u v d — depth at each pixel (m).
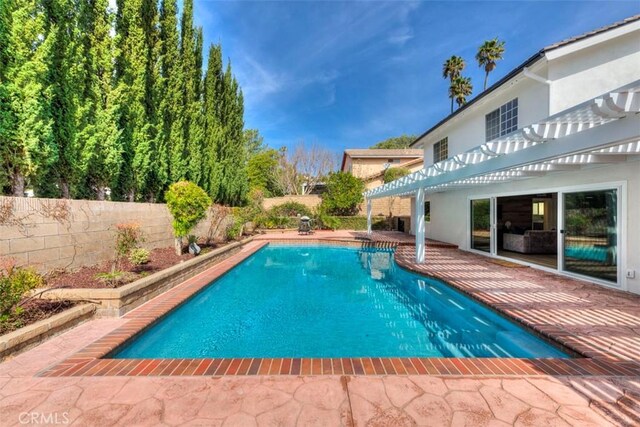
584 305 5.79
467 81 28.28
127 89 8.96
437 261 10.93
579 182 7.76
